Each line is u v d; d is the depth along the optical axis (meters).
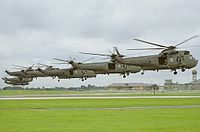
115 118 47.00
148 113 55.06
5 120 45.31
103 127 37.09
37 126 38.25
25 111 62.03
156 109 63.97
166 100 96.00
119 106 73.12
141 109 64.38
